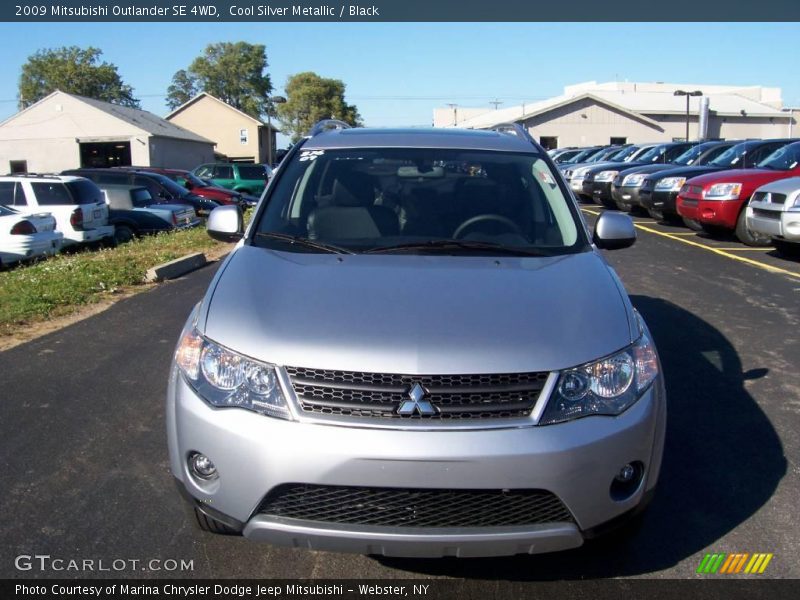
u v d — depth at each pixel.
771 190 10.04
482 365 2.62
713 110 48.66
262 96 101.38
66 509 3.48
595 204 22.03
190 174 22.16
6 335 6.43
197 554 3.15
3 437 4.25
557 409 2.64
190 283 8.98
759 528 3.37
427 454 2.51
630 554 3.18
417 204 3.95
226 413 2.69
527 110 51.66
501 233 3.77
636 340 2.95
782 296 7.96
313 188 4.09
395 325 2.77
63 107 45.59
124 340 6.28
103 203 14.21
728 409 4.74
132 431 4.36
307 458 2.55
